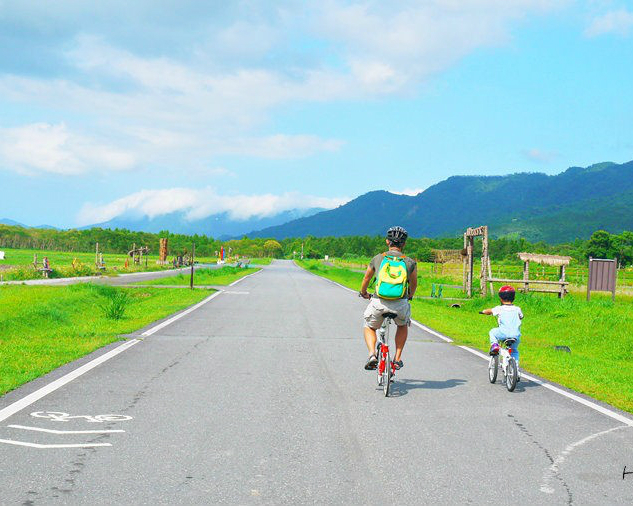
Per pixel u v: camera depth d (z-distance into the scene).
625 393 7.75
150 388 7.20
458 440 5.37
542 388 7.88
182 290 26.31
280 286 32.38
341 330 13.66
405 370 9.01
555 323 16.36
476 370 9.15
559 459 4.89
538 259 26.72
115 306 15.55
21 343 10.70
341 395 7.09
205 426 5.61
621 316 15.99
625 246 134.50
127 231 160.62
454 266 46.22
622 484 4.33
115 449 4.87
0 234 114.44
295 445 5.10
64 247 119.25
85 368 8.37
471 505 3.89
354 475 4.41
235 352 10.16
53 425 5.50
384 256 7.22
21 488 3.99
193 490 4.04
